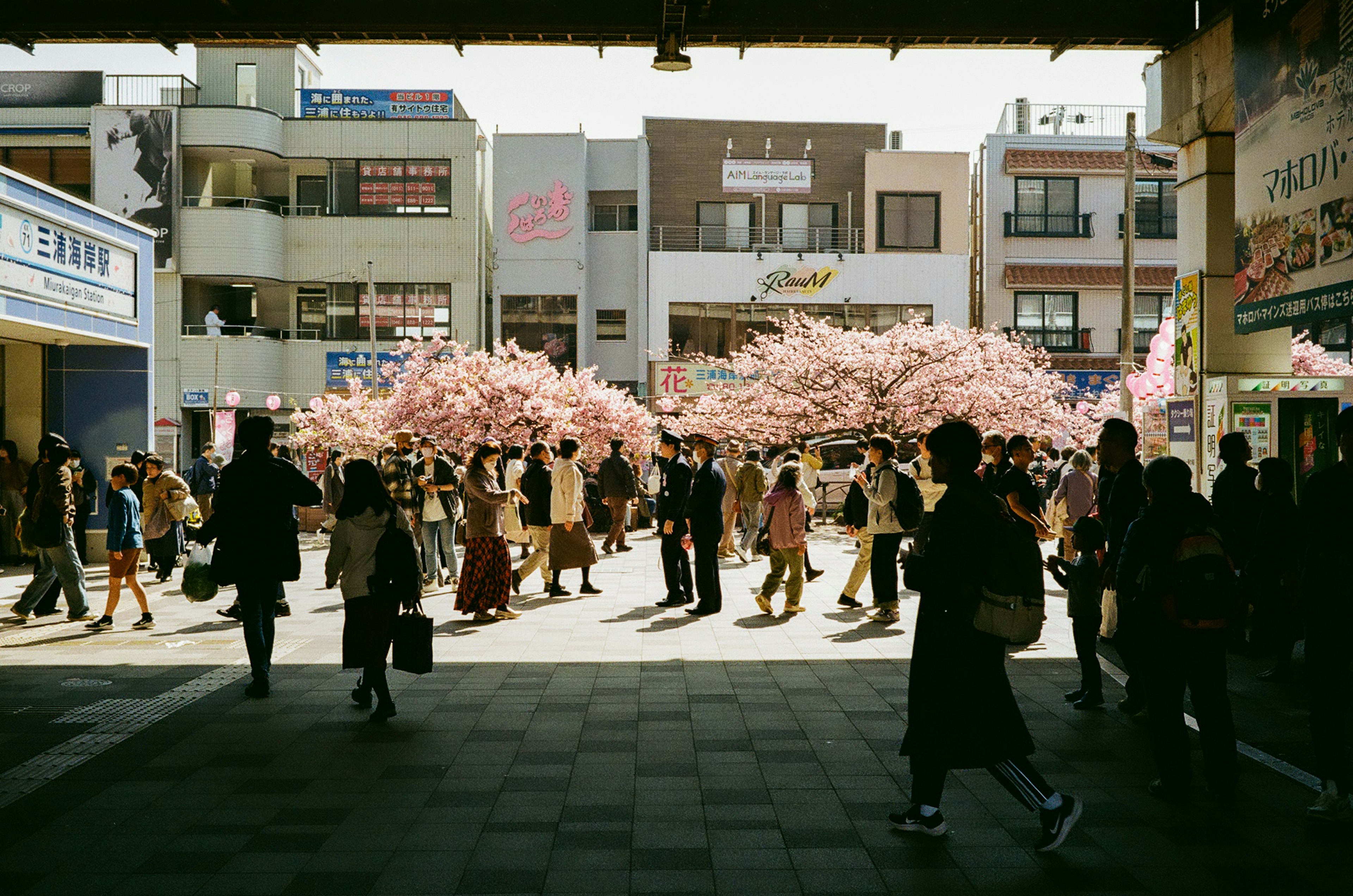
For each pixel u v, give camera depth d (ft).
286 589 42.50
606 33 31.86
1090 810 15.47
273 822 14.97
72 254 43.78
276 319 108.78
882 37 32.19
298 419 88.74
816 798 16.02
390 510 21.04
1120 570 16.17
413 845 14.07
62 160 104.94
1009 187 117.80
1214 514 16.01
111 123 102.99
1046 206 117.80
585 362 114.42
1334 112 24.41
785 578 44.68
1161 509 15.98
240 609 33.68
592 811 15.42
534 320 114.11
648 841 14.19
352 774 17.21
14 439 49.67
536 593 40.55
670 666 26.08
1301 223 26.00
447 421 76.69
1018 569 13.93
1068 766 17.70
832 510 77.10
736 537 67.36
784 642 29.48
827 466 79.05
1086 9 32.14
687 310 115.24
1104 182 117.60
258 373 104.17
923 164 117.91
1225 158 34.19
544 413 76.84
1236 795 16.16
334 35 31.63
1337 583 15.05
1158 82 34.94
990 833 14.56
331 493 47.09
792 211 119.96
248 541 22.97
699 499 34.47
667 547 36.63
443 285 108.88
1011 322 117.39
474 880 12.89
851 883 12.85
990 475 28.02
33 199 41.04
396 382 86.02
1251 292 28.60
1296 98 26.13
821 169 120.06
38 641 30.30
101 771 17.42
